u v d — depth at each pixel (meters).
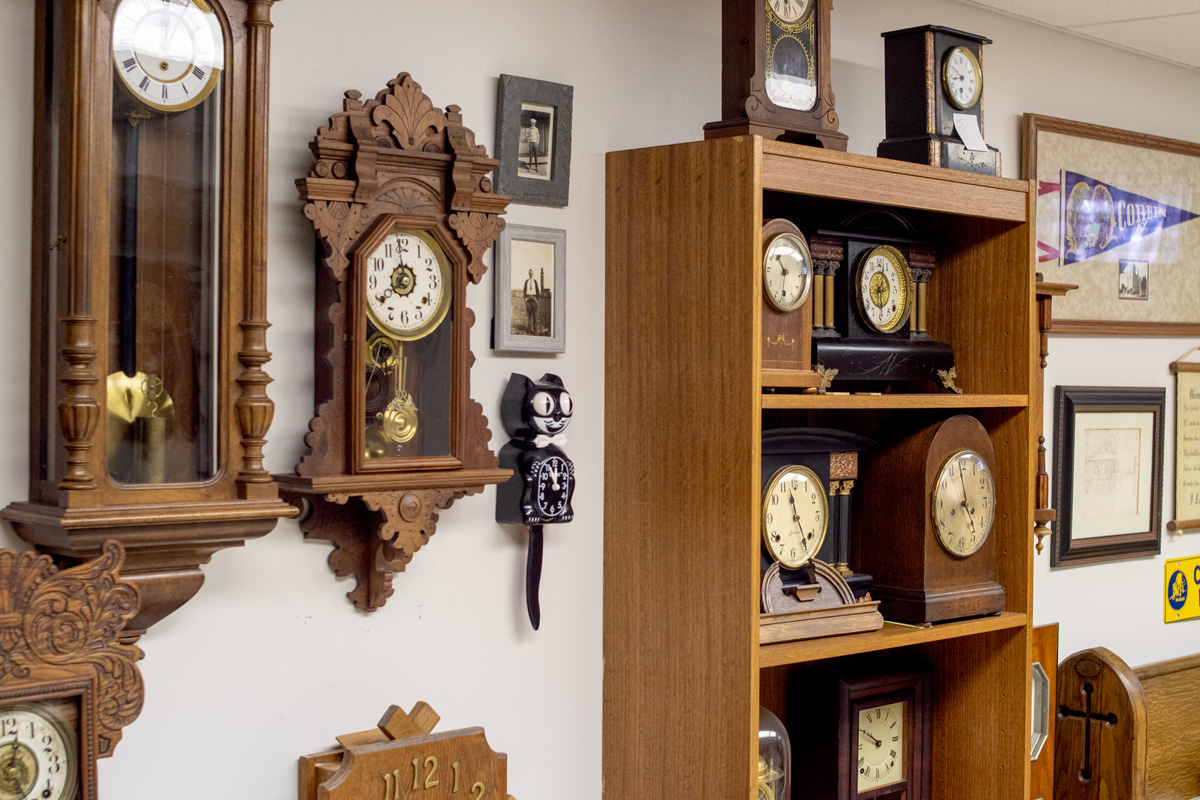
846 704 2.24
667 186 2.00
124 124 1.39
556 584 2.04
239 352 1.47
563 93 2.00
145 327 1.41
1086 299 3.02
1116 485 3.10
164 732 1.58
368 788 1.68
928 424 2.25
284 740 1.70
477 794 1.80
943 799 2.43
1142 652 3.21
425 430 1.70
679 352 1.98
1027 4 2.75
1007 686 2.33
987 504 2.29
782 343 2.05
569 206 2.05
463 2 1.89
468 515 1.91
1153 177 3.19
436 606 1.87
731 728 1.90
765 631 1.95
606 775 2.10
